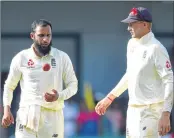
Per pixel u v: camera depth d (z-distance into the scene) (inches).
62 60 910.4
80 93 1857.8
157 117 867.4
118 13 1902.1
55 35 1900.8
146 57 864.3
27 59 901.2
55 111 906.7
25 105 901.8
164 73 855.1
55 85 904.3
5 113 906.7
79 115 1555.1
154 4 1898.4
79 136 1515.7
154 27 1903.3
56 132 909.2
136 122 874.1
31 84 898.7
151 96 867.4
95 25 1904.5
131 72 877.8
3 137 1457.9
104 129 1549.0
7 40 1888.5
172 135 1481.3
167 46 1898.4
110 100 944.3
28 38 1898.4
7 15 1888.5
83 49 1905.8
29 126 896.3
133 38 885.8
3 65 1875.0
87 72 1904.5
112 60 1909.4
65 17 1902.1
